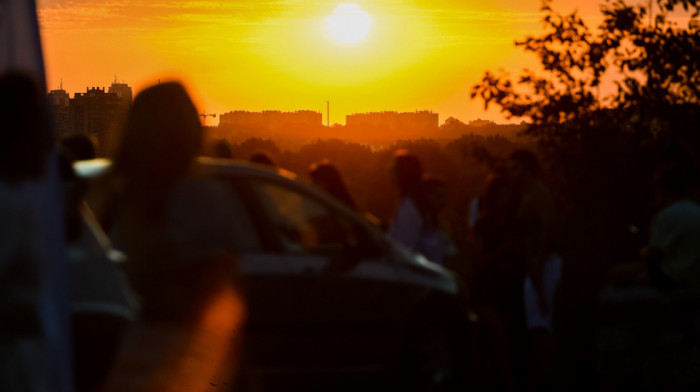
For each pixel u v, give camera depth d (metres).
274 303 13.02
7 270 6.82
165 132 8.55
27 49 7.20
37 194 7.16
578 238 21.58
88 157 15.84
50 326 7.13
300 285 13.28
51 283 7.23
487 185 16.77
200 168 8.79
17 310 6.82
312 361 13.41
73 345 9.04
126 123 8.67
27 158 6.97
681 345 13.41
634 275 13.95
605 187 22.16
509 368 16.11
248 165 13.49
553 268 16.41
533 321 16.20
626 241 21.73
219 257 8.67
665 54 22.81
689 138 22.56
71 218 9.54
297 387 13.25
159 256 8.57
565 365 19.31
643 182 22.22
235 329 8.84
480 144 21.77
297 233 13.64
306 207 13.91
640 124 22.70
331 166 17.19
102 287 9.33
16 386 6.79
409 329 14.50
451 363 15.07
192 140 8.66
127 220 8.64
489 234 16.61
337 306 13.70
